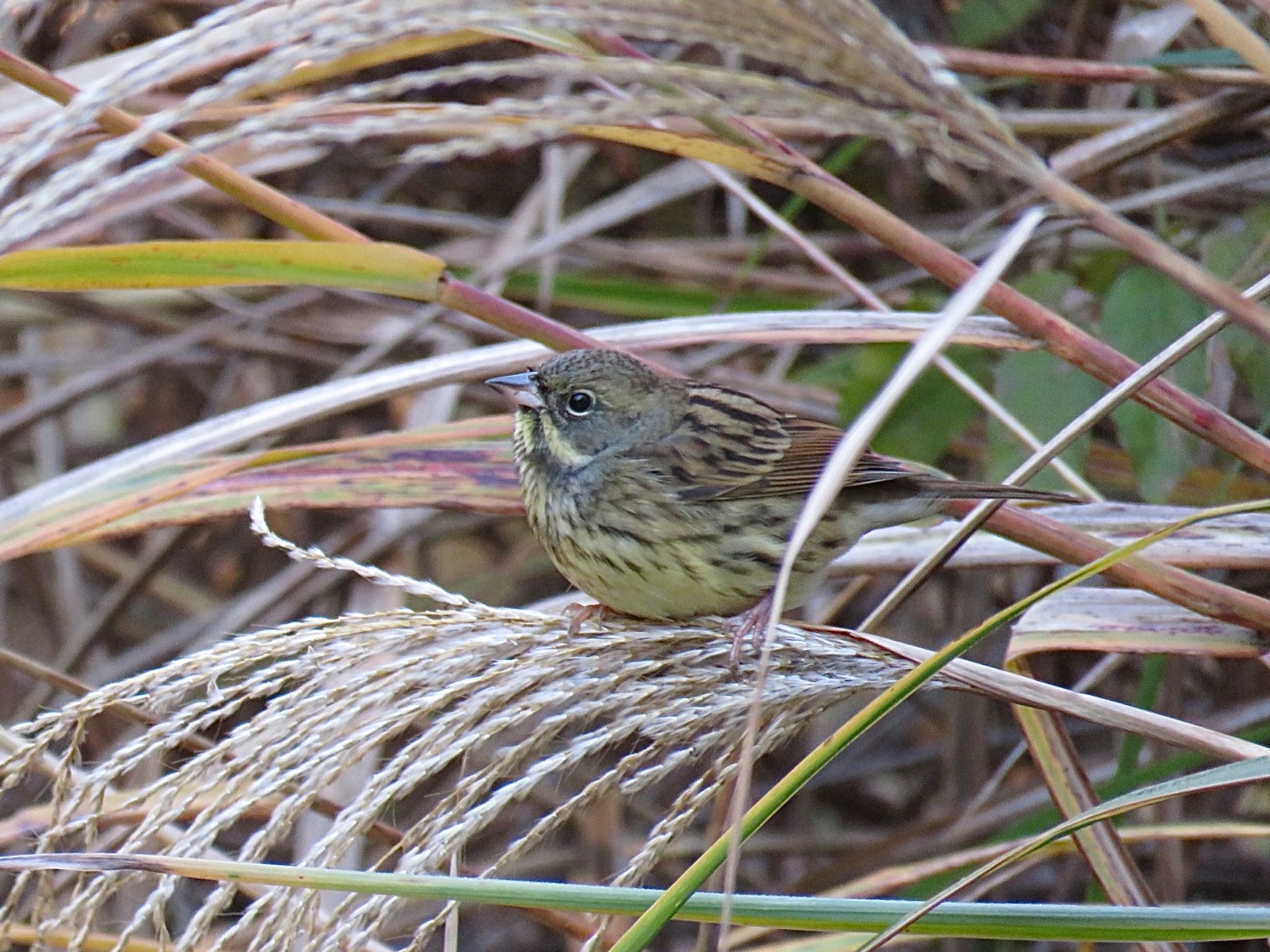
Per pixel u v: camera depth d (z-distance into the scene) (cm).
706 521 742
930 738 1406
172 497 654
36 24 809
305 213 590
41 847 455
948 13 1095
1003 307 596
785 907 443
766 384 1148
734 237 1217
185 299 1353
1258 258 821
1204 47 957
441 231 1326
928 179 1167
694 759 489
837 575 766
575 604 791
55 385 1556
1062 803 594
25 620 1424
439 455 707
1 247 394
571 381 756
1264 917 432
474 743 480
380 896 466
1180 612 601
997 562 696
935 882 870
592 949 485
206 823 462
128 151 393
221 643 484
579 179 1331
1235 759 511
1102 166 859
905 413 893
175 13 1029
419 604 1191
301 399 689
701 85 420
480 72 391
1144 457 766
